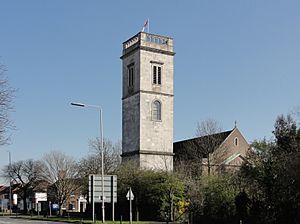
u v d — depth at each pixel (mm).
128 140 83875
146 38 83438
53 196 96375
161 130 82875
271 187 38812
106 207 64500
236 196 41625
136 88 83000
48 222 58500
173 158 84125
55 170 100938
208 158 74062
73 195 108562
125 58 86750
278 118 43344
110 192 46094
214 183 46438
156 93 83312
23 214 101312
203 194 47312
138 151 80375
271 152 41844
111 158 85438
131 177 62312
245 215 40406
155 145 81938
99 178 46156
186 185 55219
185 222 50750
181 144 90625
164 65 84688
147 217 59375
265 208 38938
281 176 36406
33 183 113312
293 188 35406
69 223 55500
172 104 84688
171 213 55031
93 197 45812
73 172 95562
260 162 41594
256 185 41719
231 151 85375
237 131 87500
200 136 82188
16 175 116188
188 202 51406
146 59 83125
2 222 59094
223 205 43938
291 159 35781
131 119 83688
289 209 36406
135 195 60969
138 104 82125
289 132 42125
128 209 61906
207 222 45781
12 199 125750
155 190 58562
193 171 70000
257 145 42812
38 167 113625
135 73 83688
